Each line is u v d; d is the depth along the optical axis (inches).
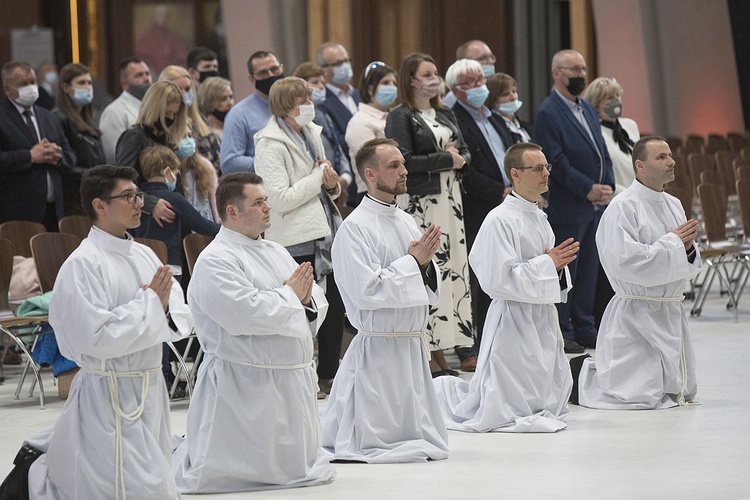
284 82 702.5
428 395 555.5
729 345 843.4
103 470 433.7
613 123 906.1
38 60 1652.3
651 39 1723.7
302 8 1566.2
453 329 743.7
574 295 851.4
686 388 655.8
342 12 1581.0
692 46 1749.5
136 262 452.4
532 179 613.6
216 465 482.3
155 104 729.0
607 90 892.0
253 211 492.1
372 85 816.3
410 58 750.5
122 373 439.5
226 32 1502.2
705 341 863.1
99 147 876.6
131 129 731.4
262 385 485.1
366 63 1663.4
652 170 654.5
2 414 665.0
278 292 480.4
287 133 705.6
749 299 1098.1
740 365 765.9
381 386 542.0
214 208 773.9
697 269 648.4
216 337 486.6
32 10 1780.3
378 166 547.8
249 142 755.4
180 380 723.4
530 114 1791.3
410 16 1731.1
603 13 1722.4
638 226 653.9
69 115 869.2
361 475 509.7
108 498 432.8
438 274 547.8
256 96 763.4
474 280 811.4
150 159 712.4
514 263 602.9
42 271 711.7
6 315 706.8
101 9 1849.2
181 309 448.5
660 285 652.7
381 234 547.8
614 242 651.5
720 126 1791.3
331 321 708.7
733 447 544.1
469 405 618.8
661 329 654.5
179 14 1857.8
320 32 1569.9
